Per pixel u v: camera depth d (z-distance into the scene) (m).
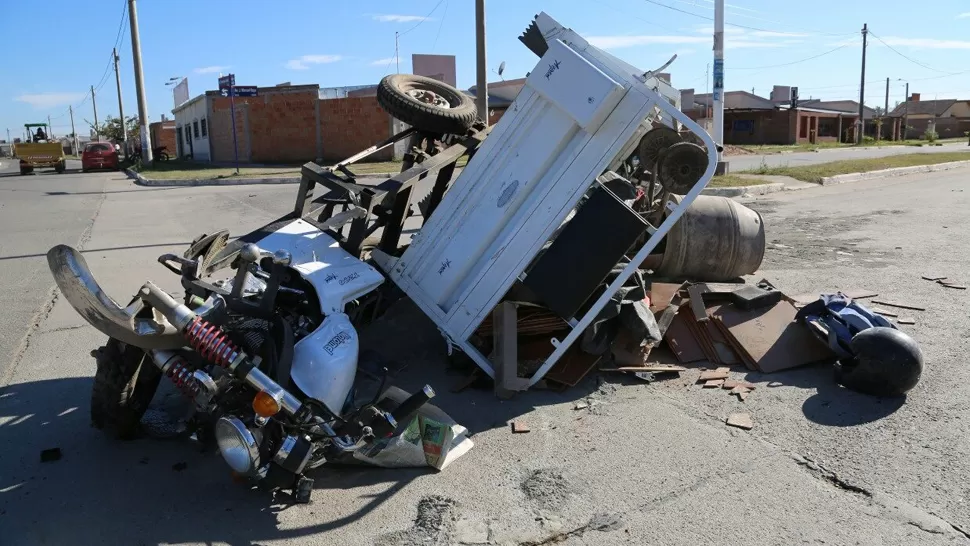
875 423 4.54
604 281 5.14
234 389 3.70
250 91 26.45
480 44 19.78
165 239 12.19
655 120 5.81
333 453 3.77
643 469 4.12
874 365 4.82
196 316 3.57
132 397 4.36
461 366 5.61
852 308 5.49
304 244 5.03
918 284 7.72
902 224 11.59
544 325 5.61
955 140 67.19
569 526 3.59
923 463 4.04
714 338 5.80
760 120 54.88
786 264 8.95
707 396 5.10
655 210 5.67
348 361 4.06
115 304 3.41
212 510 3.80
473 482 4.04
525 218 4.94
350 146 34.50
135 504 3.87
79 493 3.98
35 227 14.18
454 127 6.26
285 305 4.61
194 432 4.39
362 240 5.28
